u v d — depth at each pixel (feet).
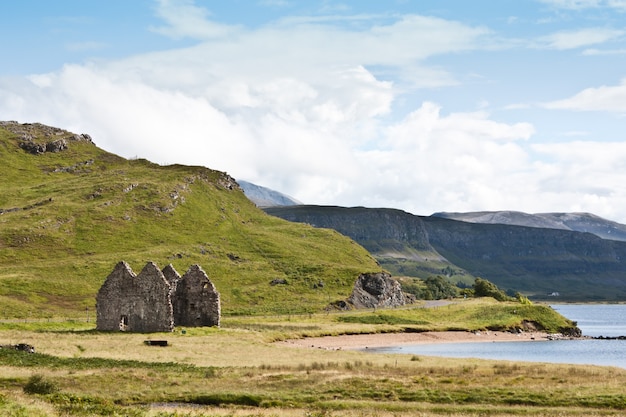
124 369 237.66
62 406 165.78
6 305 551.59
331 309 651.25
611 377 241.96
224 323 469.16
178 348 307.78
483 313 625.00
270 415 166.81
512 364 282.36
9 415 142.51
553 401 199.11
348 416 170.40
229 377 230.48
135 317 382.63
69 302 613.93
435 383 225.15
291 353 309.63
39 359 250.78
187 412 169.99
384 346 440.45
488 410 186.29
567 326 617.62
